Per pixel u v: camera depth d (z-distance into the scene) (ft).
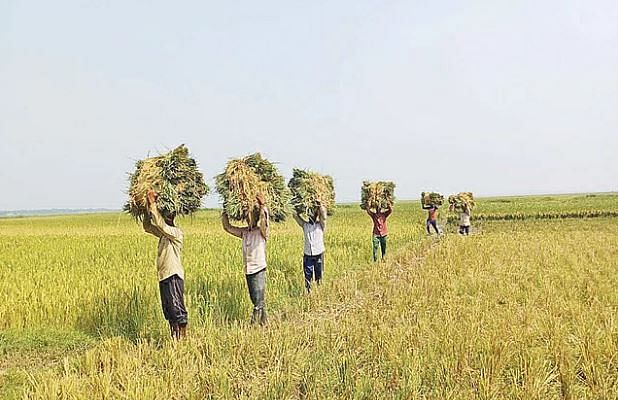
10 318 34.30
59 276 47.65
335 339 26.94
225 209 33.30
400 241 89.61
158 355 25.58
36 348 30.37
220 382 21.67
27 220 275.18
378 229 64.39
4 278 47.37
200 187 30.48
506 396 20.29
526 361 22.76
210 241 88.02
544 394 20.39
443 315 31.73
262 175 34.91
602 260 56.95
